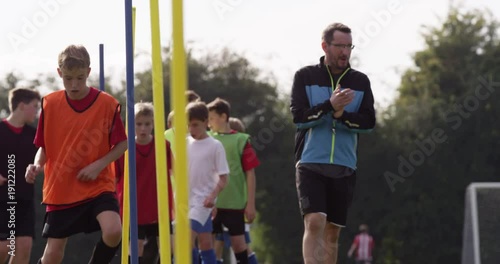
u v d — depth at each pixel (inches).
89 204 411.2
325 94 449.1
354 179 457.4
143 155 527.8
